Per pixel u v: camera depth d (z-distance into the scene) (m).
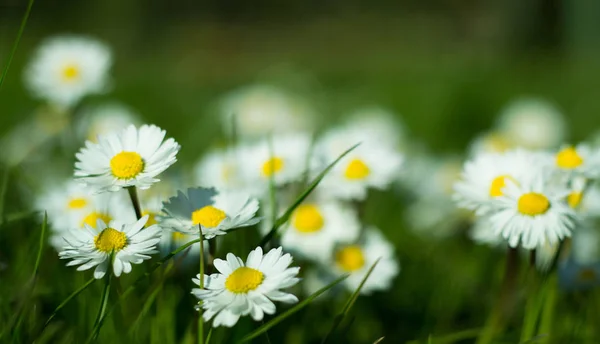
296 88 1.54
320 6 3.20
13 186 0.60
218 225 0.47
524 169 0.52
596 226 0.62
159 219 0.48
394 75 1.88
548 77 1.77
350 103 1.45
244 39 2.75
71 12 2.46
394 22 3.01
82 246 0.47
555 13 2.53
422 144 1.01
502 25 2.62
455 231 0.72
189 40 2.62
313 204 0.57
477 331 0.53
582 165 0.52
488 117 1.30
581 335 0.54
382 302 0.58
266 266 0.46
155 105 1.37
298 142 0.58
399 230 0.76
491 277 0.62
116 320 0.49
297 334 0.53
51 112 0.80
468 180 0.52
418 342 0.52
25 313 0.48
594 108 1.37
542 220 0.50
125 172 0.47
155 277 0.51
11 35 2.19
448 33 2.78
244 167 0.57
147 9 2.62
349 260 0.55
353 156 0.58
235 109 1.01
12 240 0.56
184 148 1.06
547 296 0.52
